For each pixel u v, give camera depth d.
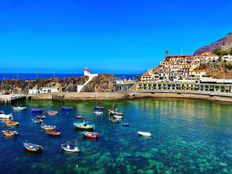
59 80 167.00
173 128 77.69
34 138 64.94
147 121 86.94
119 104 124.38
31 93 142.75
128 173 45.97
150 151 57.41
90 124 77.00
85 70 178.00
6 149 56.69
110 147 59.50
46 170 46.59
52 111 99.62
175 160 52.44
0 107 110.56
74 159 51.78
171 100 140.25
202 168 48.78
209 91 143.75
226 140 66.00
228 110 108.75
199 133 72.31
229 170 48.09
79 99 139.62
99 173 45.72
